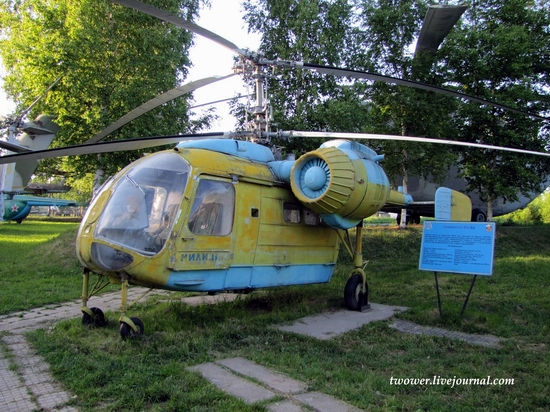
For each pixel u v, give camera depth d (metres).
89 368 4.34
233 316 6.78
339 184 6.38
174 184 5.59
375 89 15.75
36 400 3.69
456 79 16.31
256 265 6.50
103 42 14.30
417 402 3.68
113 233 5.21
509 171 16.52
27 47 14.75
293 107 15.68
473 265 6.59
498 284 10.22
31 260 12.52
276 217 6.88
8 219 34.28
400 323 6.78
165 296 8.92
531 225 26.34
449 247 6.85
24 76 16.45
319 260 7.75
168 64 15.56
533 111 16.50
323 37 14.72
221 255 5.91
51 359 4.69
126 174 5.68
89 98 14.61
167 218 5.41
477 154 16.42
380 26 15.27
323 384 4.03
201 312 6.80
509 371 4.58
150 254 5.19
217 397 3.67
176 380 4.03
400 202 8.99
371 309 7.82
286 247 7.04
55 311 7.39
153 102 6.33
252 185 6.54
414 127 15.55
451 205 8.38
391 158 15.64
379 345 5.50
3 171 25.61
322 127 14.54
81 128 14.87
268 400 3.63
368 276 11.59
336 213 6.70
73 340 5.36
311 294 8.98
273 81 15.43
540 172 17.83
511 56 15.74
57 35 14.38
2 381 4.13
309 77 15.27
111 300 8.45
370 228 16.83
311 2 15.35
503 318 6.87
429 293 9.23
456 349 5.37
